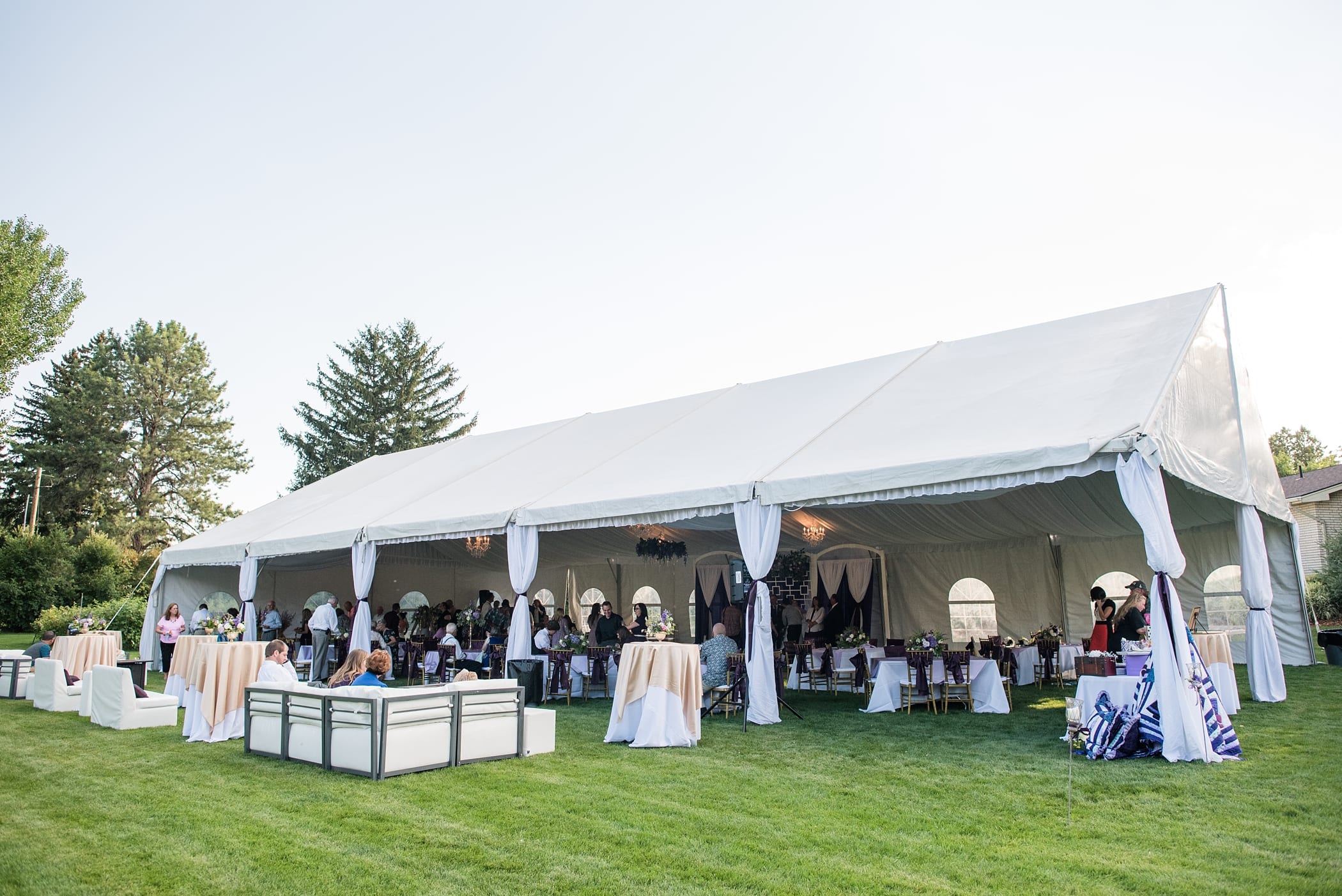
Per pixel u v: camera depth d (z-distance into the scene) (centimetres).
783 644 1334
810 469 909
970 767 665
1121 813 515
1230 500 985
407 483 1577
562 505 1076
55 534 2941
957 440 852
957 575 1625
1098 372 926
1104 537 1500
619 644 1320
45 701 1052
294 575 1930
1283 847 441
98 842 471
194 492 4453
